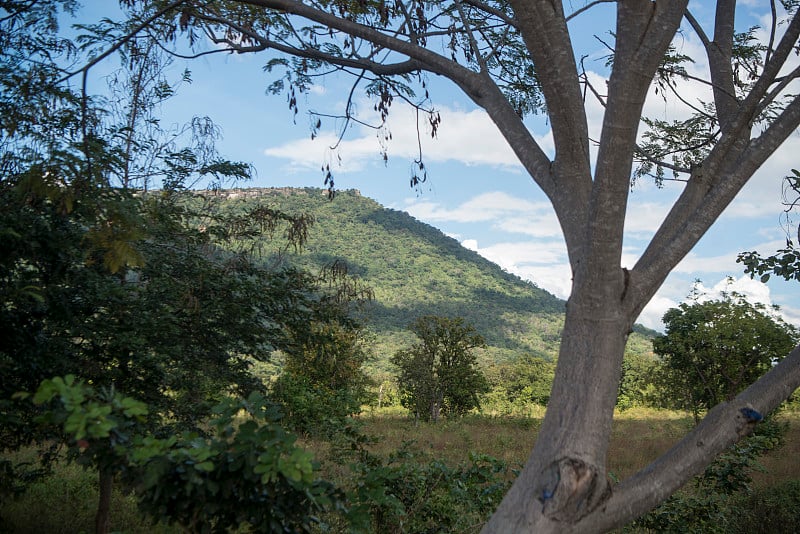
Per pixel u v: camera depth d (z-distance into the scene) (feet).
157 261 22.12
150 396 21.01
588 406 7.45
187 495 6.88
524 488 7.37
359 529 8.68
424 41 16.10
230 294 23.29
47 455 21.34
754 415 7.89
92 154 11.19
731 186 8.72
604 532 7.33
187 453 6.95
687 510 21.30
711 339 54.03
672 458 7.84
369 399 90.07
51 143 10.52
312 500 7.51
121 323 19.47
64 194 10.34
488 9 13.96
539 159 9.78
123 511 26.84
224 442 7.42
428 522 16.15
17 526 23.16
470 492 16.55
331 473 21.20
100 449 7.44
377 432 70.85
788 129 8.78
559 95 8.89
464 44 16.92
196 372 23.36
